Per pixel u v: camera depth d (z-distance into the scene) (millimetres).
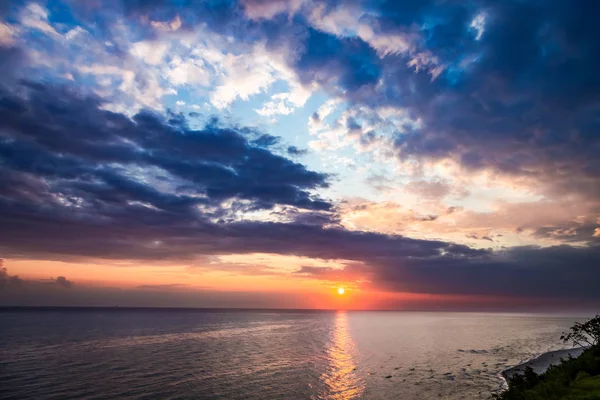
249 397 38719
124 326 154125
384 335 115375
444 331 132875
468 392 38438
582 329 31719
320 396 38812
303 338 104750
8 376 49906
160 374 50969
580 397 17688
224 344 88875
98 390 41750
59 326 151250
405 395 37969
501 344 85938
